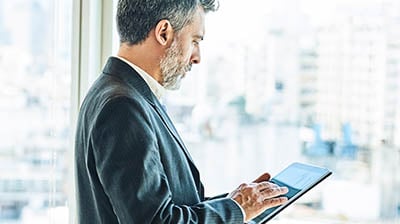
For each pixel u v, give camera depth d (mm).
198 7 1308
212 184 1949
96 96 1235
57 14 1848
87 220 1257
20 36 1863
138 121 1156
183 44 1300
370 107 1812
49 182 1893
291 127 1895
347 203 1853
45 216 1903
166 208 1113
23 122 1885
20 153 1892
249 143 1929
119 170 1108
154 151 1157
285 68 1890
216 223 1172
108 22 1837
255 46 1902
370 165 1822
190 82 1940
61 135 1873
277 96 1900
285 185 1386
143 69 1292
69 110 1849
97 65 1836
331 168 1862
